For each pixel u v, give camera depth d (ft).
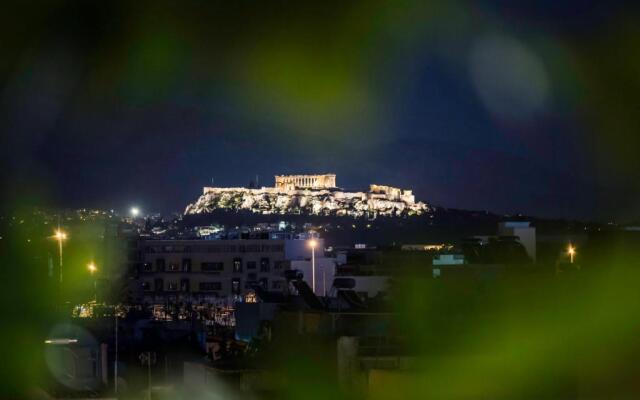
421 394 94.22
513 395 94.38
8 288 269.23
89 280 416.05
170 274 499.92
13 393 117.39
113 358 155.94
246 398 118.21
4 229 415.64
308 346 117.70
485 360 95.61
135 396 141.59
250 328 166.50
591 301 99.86
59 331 185.78
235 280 493.36
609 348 94.53
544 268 130.62
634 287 98.63
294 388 115.44
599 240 107.86
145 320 250.57
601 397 93.20
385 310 121.39
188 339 199.72
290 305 154.30
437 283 126.62
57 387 120.98
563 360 95.76
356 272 186.70
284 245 492.13
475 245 157.48
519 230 163.32
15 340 156.66
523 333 100.32
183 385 140.46
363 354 102.63
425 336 107.34
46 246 336.08
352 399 101.60
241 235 517.55
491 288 119.34
